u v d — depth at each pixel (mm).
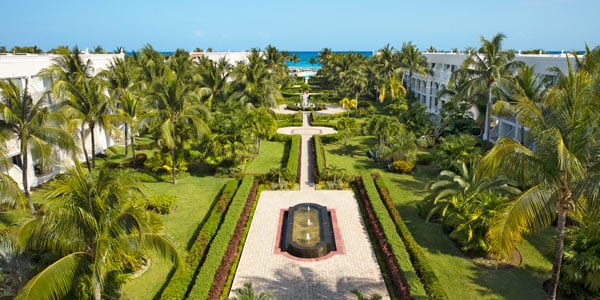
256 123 35469
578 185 11172
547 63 32688
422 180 29031
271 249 18875
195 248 17938
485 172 12344
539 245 19078
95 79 31016
